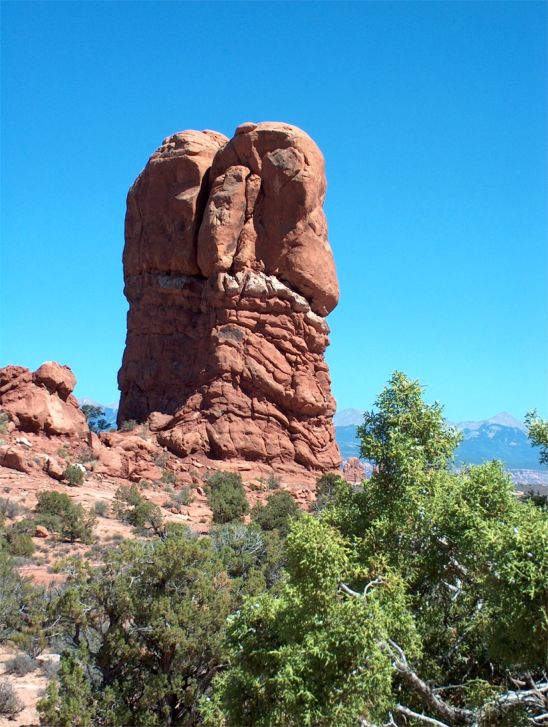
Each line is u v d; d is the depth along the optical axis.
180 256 58.56
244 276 54.97
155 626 15.06
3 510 34.81
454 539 10.61
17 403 46.66
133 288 62.56
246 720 9.95
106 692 14.13
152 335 59.47
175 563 15.92
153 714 14.26
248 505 42.19
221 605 15.42
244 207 55.88
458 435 11.59
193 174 58.78
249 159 56.53
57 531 33.69
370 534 10.80
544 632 8.50
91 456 47.28
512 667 10.65
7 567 22.89
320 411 56.12
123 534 35.16
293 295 55.19
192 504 44.34
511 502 10.91
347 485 12.21
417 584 11.31
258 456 52.66
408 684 10.09
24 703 16.77
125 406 59.97
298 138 56.31
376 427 11.60
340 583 9.30
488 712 9.33
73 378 50.28
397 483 11.05
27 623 20.48
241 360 53.78
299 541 9.16
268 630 10.14
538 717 9.29
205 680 15.05
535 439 14.68
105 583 15.72
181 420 53.78
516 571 8.44
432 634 11.30
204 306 56.53
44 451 45.47
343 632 8.62
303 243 55.94
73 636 16.39
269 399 54.25
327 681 8.66
